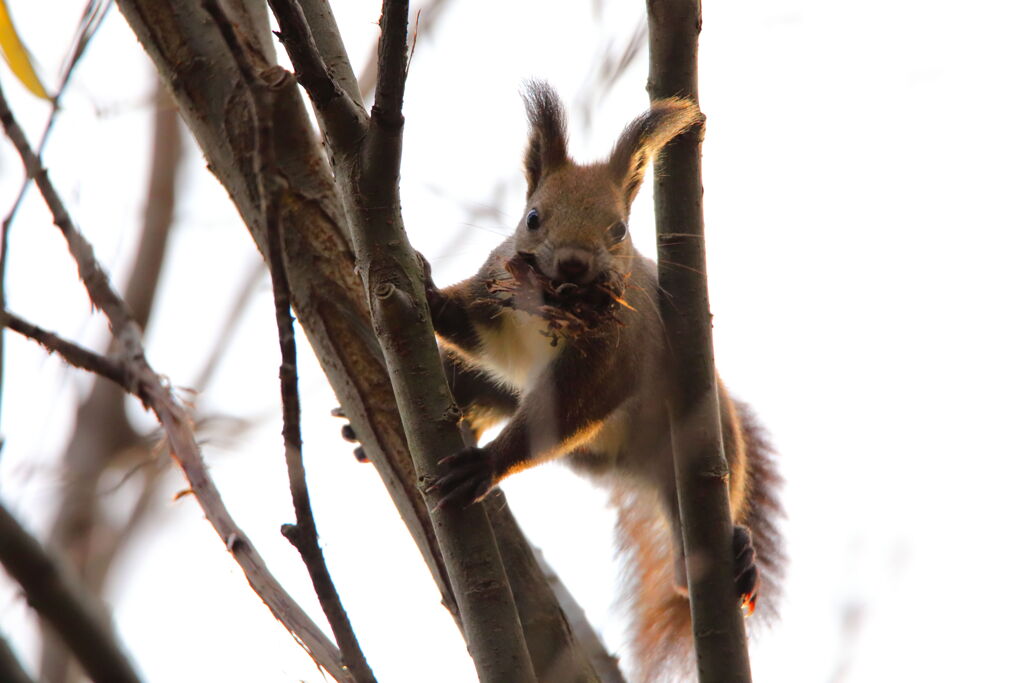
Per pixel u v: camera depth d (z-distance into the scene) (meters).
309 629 6.20
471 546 6.06
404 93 5.95
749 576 9.93
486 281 10.21
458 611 6.72
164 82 7.52
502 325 10.45
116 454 10.65
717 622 7.28
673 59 7.83
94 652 4.28
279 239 5.35
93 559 9.95
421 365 6.12
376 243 6.10
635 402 10.59
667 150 7.80
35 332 7.64
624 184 10.02
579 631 9.03
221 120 7.29
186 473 7.16
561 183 9.67
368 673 5.38
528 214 9.55
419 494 6.93
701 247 7.73
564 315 8.94
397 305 6.05
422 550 6.92
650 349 10.10
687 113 7.74
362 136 6.09
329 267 7.16
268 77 7.16
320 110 6.05
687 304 7.64
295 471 5.41
